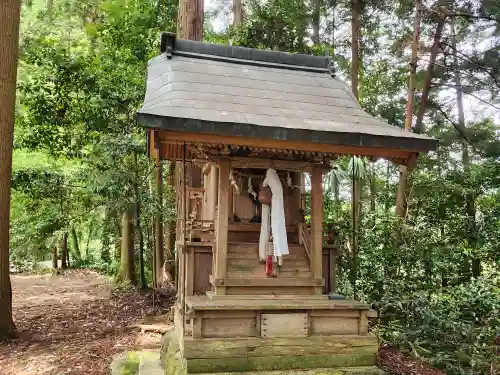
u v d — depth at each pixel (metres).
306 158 5.52
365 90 15.95
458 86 12.66
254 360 4.75
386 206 12.03
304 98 5.69
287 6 11.83
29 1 14.39
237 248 5.43
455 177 11.08
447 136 13.45
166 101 4.62
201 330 4.72
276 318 4.91
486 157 13.09
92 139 12.74
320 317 5.11
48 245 17.19
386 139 4.66
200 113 4.37
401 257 8.21
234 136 4.37
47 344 8.06
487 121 14.19
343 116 5.32
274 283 5.28
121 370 6.25
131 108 12.24
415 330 7.38
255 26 11.96
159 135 4.30
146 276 15.71
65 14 15.20
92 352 7.40
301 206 6.36
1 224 8.26
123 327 9.44
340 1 14.21
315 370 4.85
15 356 7.29
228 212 5.62
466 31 13.27
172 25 13.71
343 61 15.43
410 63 10.19
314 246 5.46
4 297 8.36
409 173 10.20
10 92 8.24
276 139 4.38
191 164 8.38
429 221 9.84
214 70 5.93
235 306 4.74
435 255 8.38
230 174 5.56
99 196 13.82
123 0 13.40
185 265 5.52
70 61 11.89
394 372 6.00
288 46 12.04
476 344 7.21
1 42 8.10
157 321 9.82
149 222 13.67
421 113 12.52
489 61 12.34
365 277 8.25
